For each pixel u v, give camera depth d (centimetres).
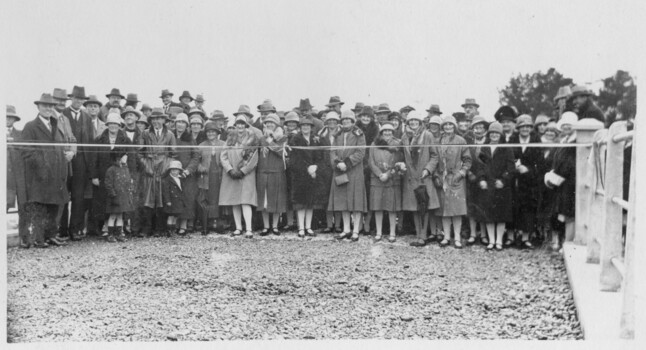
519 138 702
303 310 493
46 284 551
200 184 750
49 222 696
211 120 785
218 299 514
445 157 695
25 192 684
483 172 677
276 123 746
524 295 522
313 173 721
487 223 679
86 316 477
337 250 672
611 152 452
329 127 736
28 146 685
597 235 541
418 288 543
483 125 720
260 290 532
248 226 733
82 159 718
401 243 704
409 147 703
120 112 803
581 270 519
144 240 723
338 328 453
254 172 734
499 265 609
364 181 715
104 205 721
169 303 505
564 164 654
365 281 556
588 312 414
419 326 459
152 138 745
